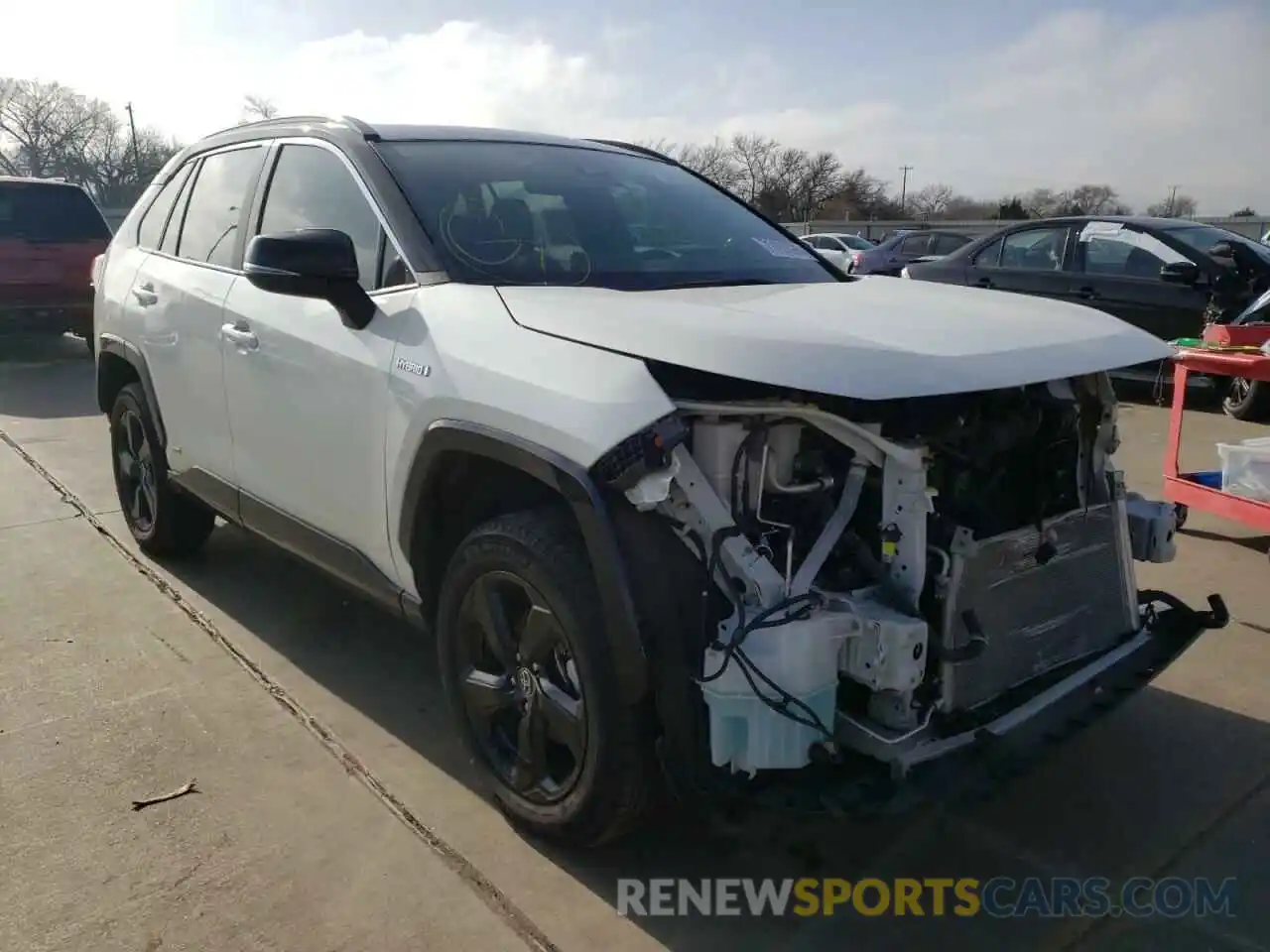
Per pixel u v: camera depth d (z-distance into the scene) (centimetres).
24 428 770
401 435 274
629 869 261
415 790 293
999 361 228
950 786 218
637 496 213
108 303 462
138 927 236
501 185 326
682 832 276
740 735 214
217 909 243
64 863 258
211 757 308
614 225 331
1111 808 289
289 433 328
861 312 255
